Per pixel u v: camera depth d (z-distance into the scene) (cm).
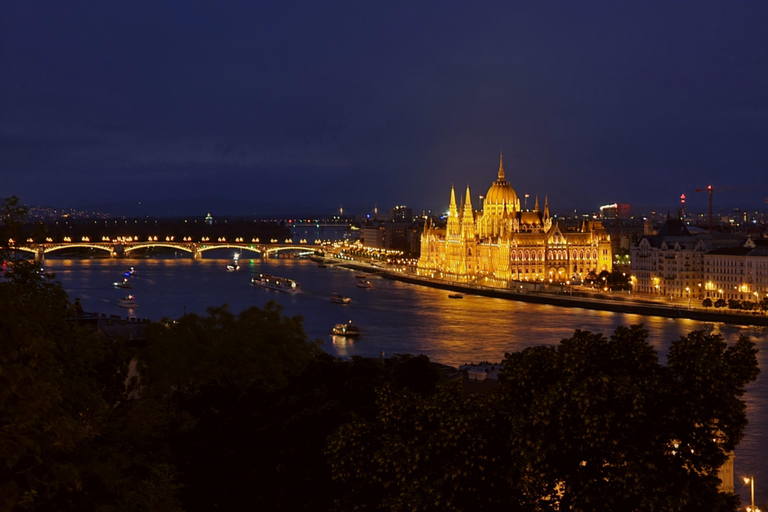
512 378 6975
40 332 5850
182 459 8556
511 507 6316
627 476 5878
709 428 6419
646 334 6781
